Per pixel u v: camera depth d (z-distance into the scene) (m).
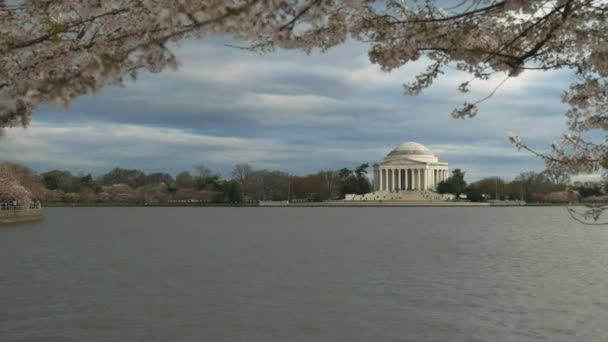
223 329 27.72
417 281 40.41
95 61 7.76
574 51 12.67
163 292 36.53
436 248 63.47
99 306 32.50
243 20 8.12
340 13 11.48
